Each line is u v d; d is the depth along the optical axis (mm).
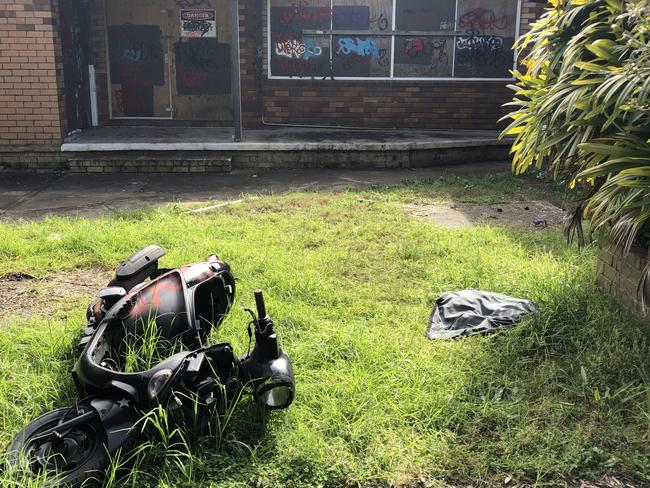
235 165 11961
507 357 4305
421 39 13641
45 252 6664
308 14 13508
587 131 4656
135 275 4480
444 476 3244
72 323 4738
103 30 13672
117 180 10938
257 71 13719
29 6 10969
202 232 7336
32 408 3717
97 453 3053
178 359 3203
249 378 3471
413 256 6547
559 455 3354
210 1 13734
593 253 6305
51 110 11398
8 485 2885
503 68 13789
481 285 5660
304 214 8289
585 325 4652
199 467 3225
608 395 3762
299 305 5188
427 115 13906
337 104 13867
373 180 10898
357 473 3240
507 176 11008
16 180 10945
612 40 4723
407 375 4055
